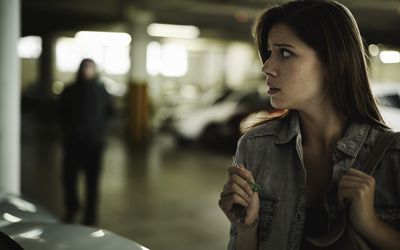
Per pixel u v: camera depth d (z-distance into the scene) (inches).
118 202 226.8
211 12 576.4
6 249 52.6
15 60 139.1
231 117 407.8
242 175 45.8
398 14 559.2
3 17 135.5
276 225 48.1
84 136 186.5
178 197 239.1
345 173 45.5
